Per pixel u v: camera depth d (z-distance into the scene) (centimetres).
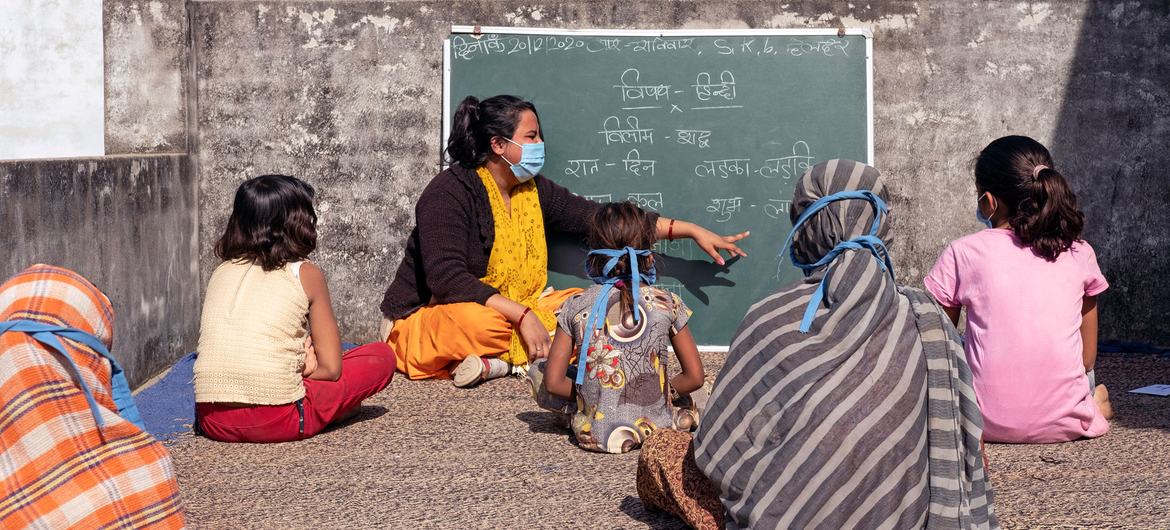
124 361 500
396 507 352
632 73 594
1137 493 355
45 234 421
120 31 581
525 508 349
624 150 596
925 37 595
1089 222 599
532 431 446
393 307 570
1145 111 592
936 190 602
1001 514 338
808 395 265
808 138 595
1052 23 591
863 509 261
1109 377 536
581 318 408
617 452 406
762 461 268
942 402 265
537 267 568
